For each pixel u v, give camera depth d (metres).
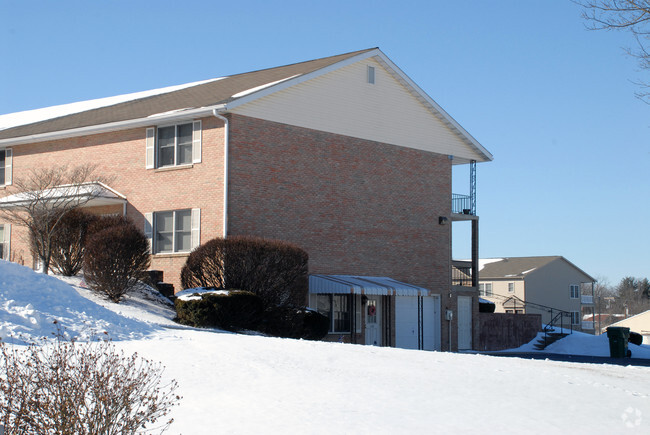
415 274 36.28
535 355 35.94
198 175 29.55
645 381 17.61
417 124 37.06
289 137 31.12
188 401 12.43
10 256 33.91
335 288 30.28
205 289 26.30
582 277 82.25
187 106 30.38
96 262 25.56
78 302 20.52
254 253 26.61
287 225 30.73
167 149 30.70
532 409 13.04
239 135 29.25
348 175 33.50
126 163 31.72
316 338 28.31
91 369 10.10
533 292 77.56
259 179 29.84
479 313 40.19
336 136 33.12
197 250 27.62
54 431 8.67
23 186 31.22
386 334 34.59
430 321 37.12
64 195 29.33
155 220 30.69
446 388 14.44
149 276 28.94
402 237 35.78
